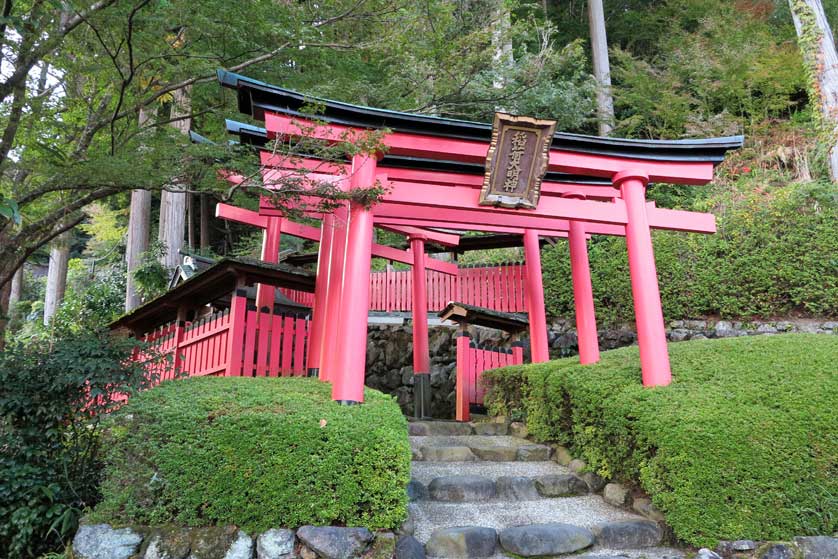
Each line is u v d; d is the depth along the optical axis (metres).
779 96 12.21
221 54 5.57
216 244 18.95
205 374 5.91
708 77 12.34
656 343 4.64
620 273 9.27
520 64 9.55
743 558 3.35
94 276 17.64
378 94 6.96
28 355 3.93
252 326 5.63
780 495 3.52
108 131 5.69
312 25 5.55
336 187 4.38
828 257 7.88
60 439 3.87
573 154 5.05
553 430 5.34
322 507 3.27
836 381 4.07
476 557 3.43
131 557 3.20
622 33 16.39
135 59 5.02
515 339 8.05
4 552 3.49
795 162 10.61
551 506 4.18
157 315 7.54
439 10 6.37
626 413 4.18
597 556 3.41
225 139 5.57
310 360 5.59
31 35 4.04
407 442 3.66
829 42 10.70
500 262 10.26
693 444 3.60
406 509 3.51
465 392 6.96
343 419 3.55
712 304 8.41
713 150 5.21
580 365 5.44
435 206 4.79
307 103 4.39
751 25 13.45
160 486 3.38
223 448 3.33
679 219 5.34
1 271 4.66
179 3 4.58
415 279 7.76
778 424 3.71
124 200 6.73
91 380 3.77
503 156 4.67
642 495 4.13
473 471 4.73
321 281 5.78
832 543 3.37
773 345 4.96
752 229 8.47
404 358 9.87
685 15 15.13
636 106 12.75
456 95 8.30
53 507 3.52
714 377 4.46
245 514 3.24
